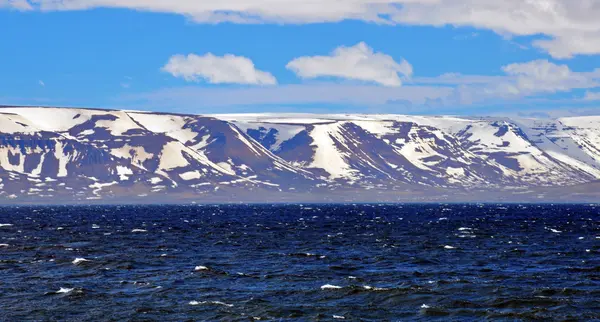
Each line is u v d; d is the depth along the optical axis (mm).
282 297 111188
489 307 104312
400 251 179000
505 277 131250
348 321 96312
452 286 119562
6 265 145500
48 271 137500
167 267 144625
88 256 165125
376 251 179375
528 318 97375
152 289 117375
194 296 111875
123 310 102000
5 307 103625
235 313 100188
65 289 116438
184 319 97000
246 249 184250
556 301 107500
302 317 98312
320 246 194125
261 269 142250
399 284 122625
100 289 117188
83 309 102562
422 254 171375
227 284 122625
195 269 138875
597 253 173625
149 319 96938
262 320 96625
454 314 100000
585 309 102625
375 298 110250
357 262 154125
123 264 146250
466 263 153000
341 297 111062
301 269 142125
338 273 136500
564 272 138000
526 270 141250
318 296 111875
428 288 117500
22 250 178500
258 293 114312
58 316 98625
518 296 111500
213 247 190125
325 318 97625
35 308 103062
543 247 190875
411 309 103250
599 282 124938
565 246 194375
